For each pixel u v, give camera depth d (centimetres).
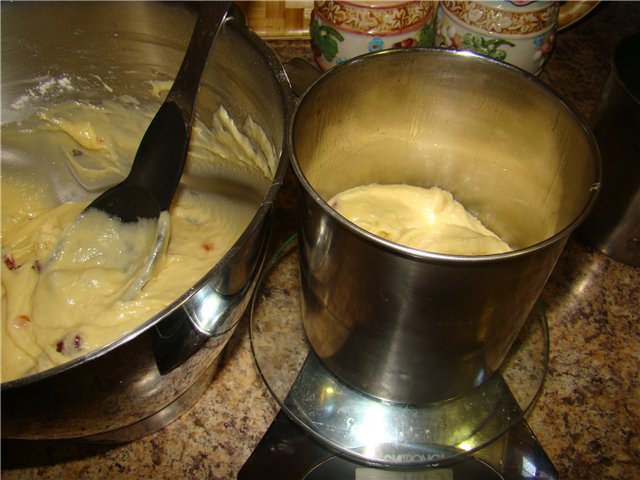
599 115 69
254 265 49
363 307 48
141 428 59
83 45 70
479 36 79
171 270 72
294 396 62
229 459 59
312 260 50
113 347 39
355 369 57
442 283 42
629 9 103
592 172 48
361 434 59
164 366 45
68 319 68
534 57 82
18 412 40
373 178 72
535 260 42
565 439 60
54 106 76
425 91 61
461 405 61
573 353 67
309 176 60
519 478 57
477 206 72
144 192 70
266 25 95
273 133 59
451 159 68
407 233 66
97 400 43
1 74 71
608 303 71
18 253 76
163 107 65
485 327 48
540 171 60
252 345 65
